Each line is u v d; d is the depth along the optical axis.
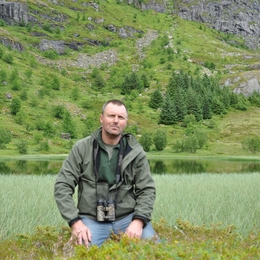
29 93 172.88
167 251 4.52
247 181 22.25
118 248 4.70
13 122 137.75
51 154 105.44
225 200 13.59
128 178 6.39
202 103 185.75
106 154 6.34
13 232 8.54
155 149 128.12
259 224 10.34
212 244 5.78
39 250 6.80
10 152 101.06
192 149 122.19
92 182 6.33
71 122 139.25
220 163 76.88
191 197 14.03
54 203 12.34
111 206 6.28
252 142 125.50
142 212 6.23
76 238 6.01
